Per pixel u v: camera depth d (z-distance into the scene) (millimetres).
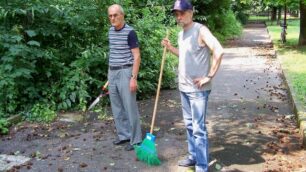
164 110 7594
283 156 5223
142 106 7910
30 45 7402
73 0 7969
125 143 5777
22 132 6367
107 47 7984
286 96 8594
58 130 6469
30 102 7363
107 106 7801
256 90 9281
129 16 8883
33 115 6992
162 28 9828
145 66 8797
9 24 7422
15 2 7340
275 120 6875
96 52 7781
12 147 5727
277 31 26688
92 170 4914
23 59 7055
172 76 9641
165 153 5398
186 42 4387
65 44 8031
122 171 4863
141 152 5102
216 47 4137
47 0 7633
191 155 4879
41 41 7797
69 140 5992
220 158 5203
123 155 5359
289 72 10609
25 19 7520
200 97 4398
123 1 8727
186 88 4473
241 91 9211
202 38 4270
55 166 5039
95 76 8000
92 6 7957
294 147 5543
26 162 5180
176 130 6375
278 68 12320
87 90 7836
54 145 5797
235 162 5062
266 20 44719
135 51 5262
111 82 5508
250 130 6348
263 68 12414
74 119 7027
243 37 24719
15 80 7031
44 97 7594
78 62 7715
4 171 4898
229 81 10438
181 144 5738
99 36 8242
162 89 9414
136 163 5086
